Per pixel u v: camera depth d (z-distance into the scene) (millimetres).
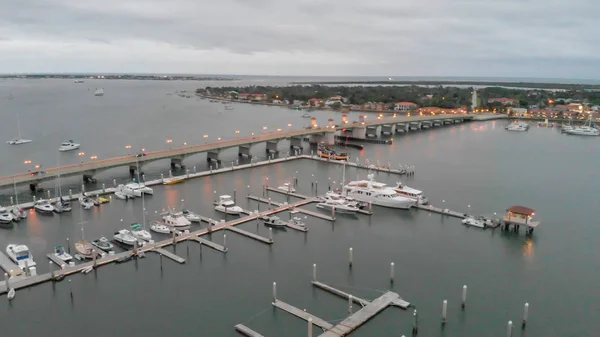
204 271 74312
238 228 93125
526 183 138000
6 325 59188
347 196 113062
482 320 60594
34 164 170375
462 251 83750
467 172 153250
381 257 80562
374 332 57531
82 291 67750
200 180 135875
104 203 110875
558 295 67750
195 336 57219
